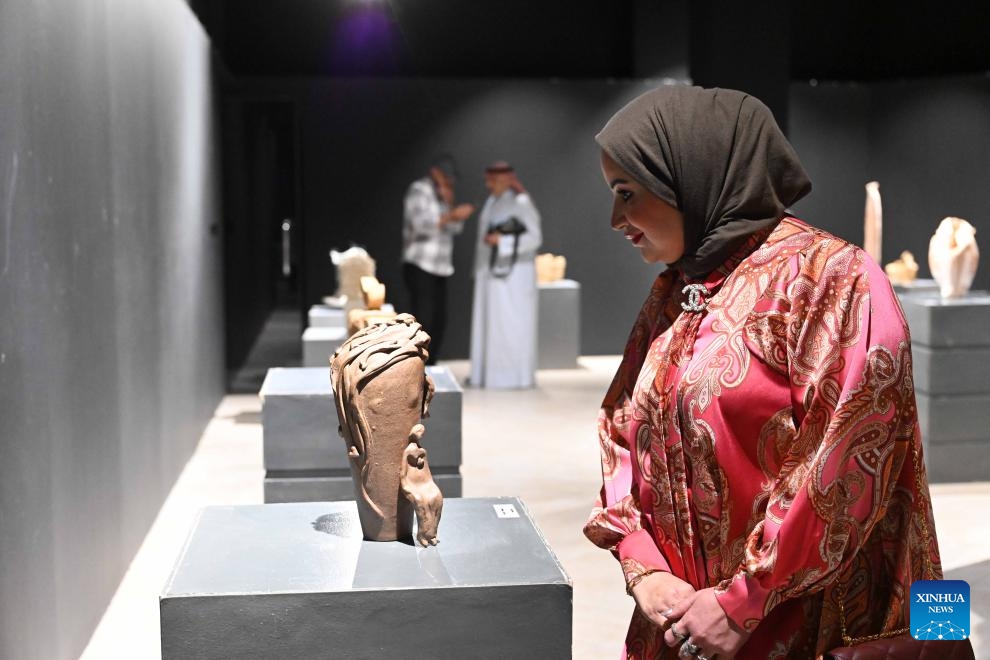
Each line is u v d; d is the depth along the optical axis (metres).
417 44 11.71
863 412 1.50
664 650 1.73
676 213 1.69
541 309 10.50
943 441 6.06
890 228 11.74
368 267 7.54
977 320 6.00
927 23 11.73
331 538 2.21
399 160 10.96
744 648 1.64
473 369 9.69
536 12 11.84
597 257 11.29
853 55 12.28
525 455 6.86
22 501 2.98
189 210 6.94
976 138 10.82
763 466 1.60
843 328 1.54
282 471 4.21
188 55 7.03
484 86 10.98
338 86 10.84
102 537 4.07
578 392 9.30
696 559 1.68
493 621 1.96
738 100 1.66
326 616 1.92
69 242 3.63
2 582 2.77
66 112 3.64
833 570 1.51
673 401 1.67
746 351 1.60
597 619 3.97
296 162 10.34
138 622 4.00
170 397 5.95
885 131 11.68
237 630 1.91
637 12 11.55
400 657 1.95
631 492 1.82
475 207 11.10
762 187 1.62
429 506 2.15
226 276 9.47
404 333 2.25
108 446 4.21
